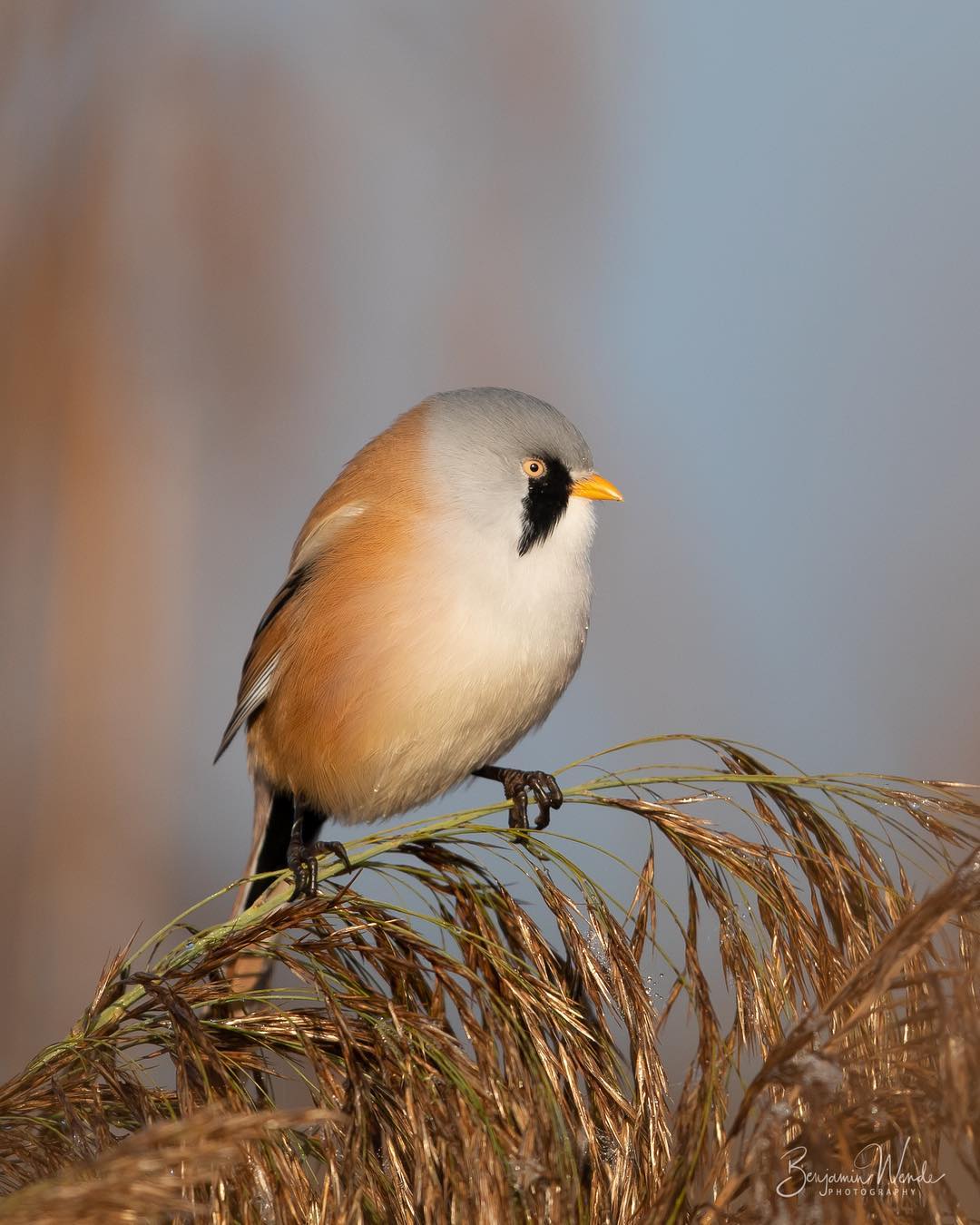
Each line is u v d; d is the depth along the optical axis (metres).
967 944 4.62
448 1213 5.44
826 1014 4.78
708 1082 5.38
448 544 9.15
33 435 15.70
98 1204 4.22
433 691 9.08
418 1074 5.74
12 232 15.78
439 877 6.50
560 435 9.46
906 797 6.08
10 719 15.48
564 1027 5.88
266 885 10.38
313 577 9.77
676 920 6.03
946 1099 4.47
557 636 9.28
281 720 9.77
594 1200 5.62
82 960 15.09
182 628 15.86
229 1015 6.57
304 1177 5.54
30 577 15.71
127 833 15.46
